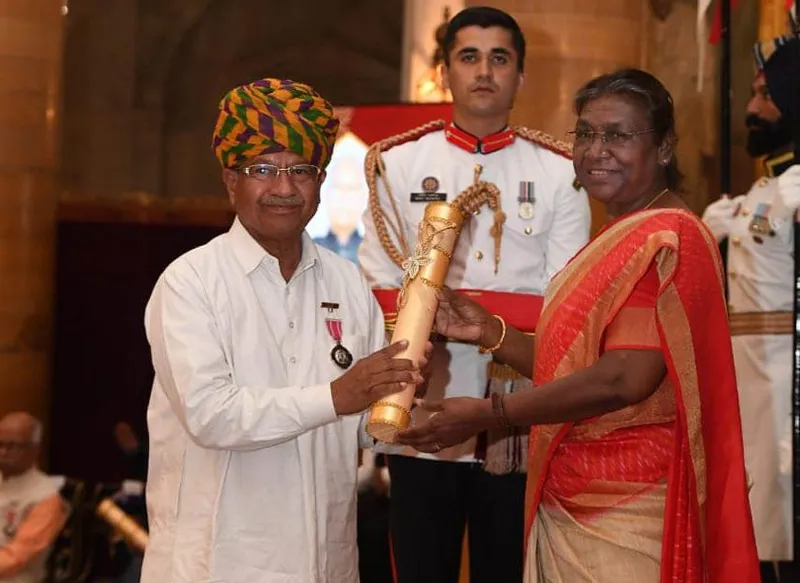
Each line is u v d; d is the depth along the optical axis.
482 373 4.49
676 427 3.38
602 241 3.58
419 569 4.48
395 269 4.63
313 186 3.49
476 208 4.53
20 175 8.41
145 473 7.61
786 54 5.77
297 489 3.42
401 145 4.77
